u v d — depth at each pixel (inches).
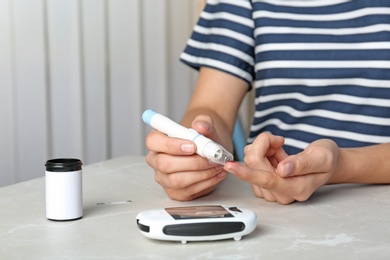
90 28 80.0
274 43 49.6
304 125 50.4
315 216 29.3
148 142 33.4
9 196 33.8
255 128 52.3
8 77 77.0
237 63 50.3
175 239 24.3
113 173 40.7
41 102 78.8
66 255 23.4
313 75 49.1
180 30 84.8
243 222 24.7
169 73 85.2
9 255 23.4
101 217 29.1
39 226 27.5
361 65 48.0
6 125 78.0
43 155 79.9
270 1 50.3
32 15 76.9
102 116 82.0
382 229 26.8
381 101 48.1
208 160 31.9
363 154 37.0
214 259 22.8
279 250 23.8
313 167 31.6
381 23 47.6
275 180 30.5
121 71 82.5
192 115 45.7
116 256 23.2
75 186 28.4
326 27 49.4
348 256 23.1
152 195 34.4
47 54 78.5
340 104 49.1
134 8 81.7
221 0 51.3
